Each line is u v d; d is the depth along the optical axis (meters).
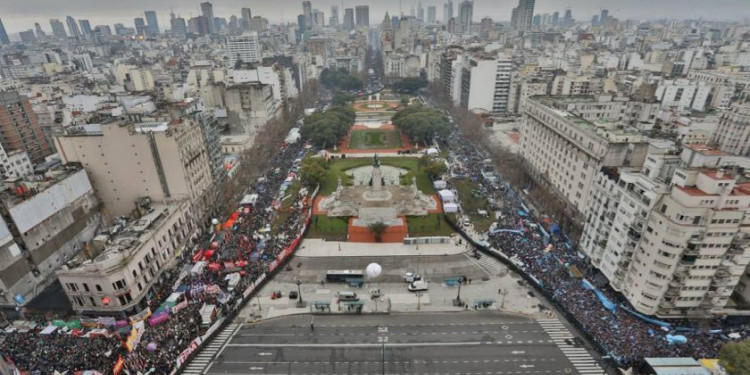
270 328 91.00
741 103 178.12
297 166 184.88
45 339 87.12
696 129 170.50
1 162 154.50
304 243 124.12
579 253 113.00
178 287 101.81
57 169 118.31
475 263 112.94
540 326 89.81
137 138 115.19
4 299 93.69
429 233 128.25
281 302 99.19
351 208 143.25
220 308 95.25
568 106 152.62
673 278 83.62
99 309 93.00
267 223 133.12
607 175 100.38
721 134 169.25
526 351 82.94
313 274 109.75
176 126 122.19
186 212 124.31
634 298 90.44
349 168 187.00
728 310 88.75
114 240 101.12
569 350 83.00
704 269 82.12
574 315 90.81
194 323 90.38
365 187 159.25
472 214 137.25
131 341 83.06
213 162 148.25
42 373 77.69
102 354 82.19
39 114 197.00
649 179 90.06
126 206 125.69
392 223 133.50
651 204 84.31
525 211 138.25
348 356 82.69
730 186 76.75
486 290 101.88
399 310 95.88
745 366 69.62
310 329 90.50
